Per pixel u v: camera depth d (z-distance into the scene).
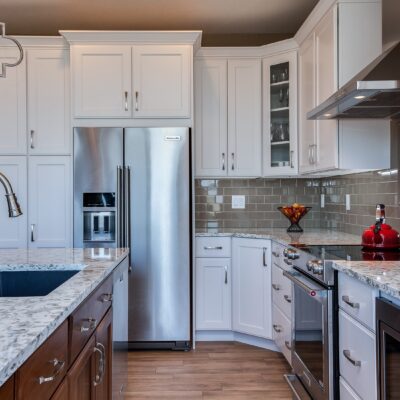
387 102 2.01
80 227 3.24
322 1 2.62
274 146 3.55
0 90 3.38
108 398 1.81
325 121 2.71
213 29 3.90
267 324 3.16
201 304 3.41
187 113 3.33
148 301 3.25
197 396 2.46
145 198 3.25
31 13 3.53
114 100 3.32
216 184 3.95
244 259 3.31
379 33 2.50
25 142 3.38
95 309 1.54
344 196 3.33
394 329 1.29
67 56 3.40
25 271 1.84
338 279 1.85
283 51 3.44
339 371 1.84
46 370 0.97
